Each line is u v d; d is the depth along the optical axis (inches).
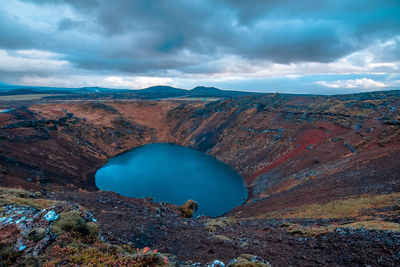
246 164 5743.1
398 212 1071.0
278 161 5054.1
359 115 5260.8
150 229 890.7
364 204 1390.3
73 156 5438.0
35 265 411.8
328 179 2529.5
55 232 507.5
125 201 1418.6
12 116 5925.2
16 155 3715.6
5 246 446.3
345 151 3737.7
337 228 882.8
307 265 632.4
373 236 727.1
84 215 600.4
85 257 447.5
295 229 1016.9
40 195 1129.4
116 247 533.3
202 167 5974.4
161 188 4367.6
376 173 2071.9
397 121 3602.4
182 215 1660.9
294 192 2647.6
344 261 625.6
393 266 550.0
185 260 664.4
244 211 2851.9
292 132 6102.4
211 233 986.1
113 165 5925.2
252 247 804.6
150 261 454.6
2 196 790.5
